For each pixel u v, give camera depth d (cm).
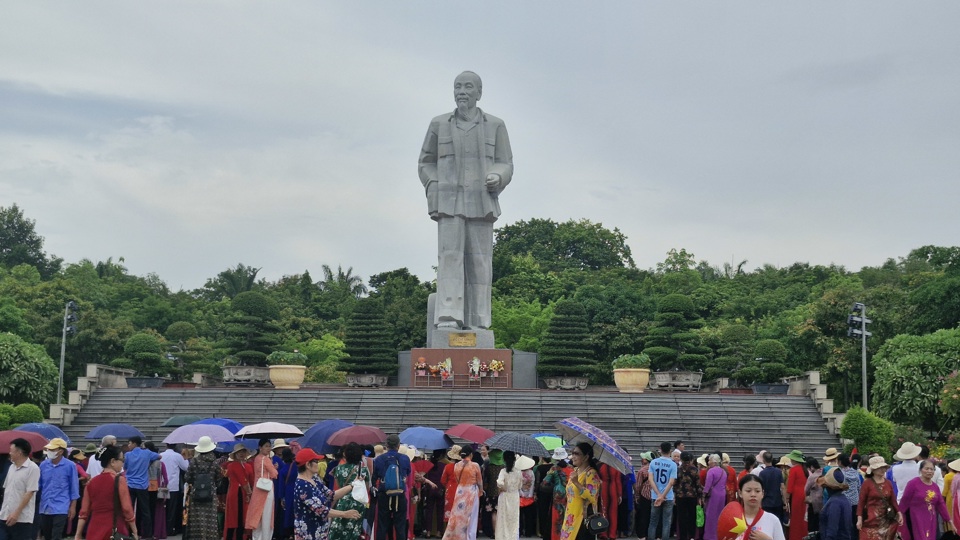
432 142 5112
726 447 3884
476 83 5094
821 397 4106
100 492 1744
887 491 1783
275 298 8812
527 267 9056
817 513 2294
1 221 9400
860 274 8756
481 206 5059
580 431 1850
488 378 4844
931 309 5525
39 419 4028
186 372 6412
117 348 6378
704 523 2366
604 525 1784
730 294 8556
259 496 1998
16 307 6469
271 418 4059
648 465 2594
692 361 5512
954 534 1866
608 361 7181
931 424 4506
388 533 2083
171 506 2591
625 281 8800
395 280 8488
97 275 8950
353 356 5384
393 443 2072
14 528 1830
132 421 4069
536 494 2580
